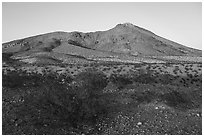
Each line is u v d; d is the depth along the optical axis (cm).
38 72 3228
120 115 2097
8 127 1777
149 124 1967
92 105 2097
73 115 1956
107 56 10800
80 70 3400
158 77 3247
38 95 2223
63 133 1795
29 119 1875
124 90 2675
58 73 3200
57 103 2034
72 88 2467
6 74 2780
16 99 2194
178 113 2188
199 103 2539
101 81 2741
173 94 2598
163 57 12194
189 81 3212
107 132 1867
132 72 3450
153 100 2420
